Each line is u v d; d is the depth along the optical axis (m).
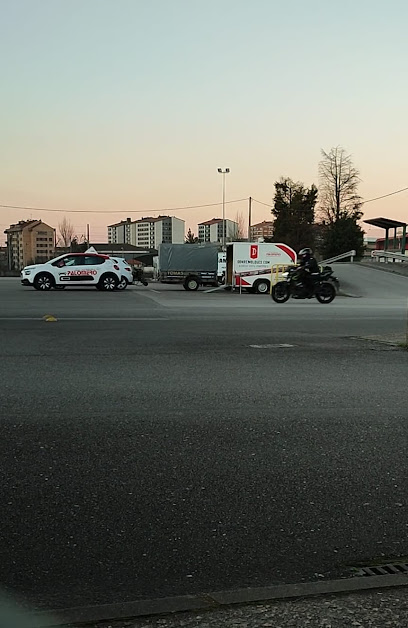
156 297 27.69
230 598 3.12
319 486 4.68
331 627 2.84
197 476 4.85
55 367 9.51
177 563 3.52
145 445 5.58
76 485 4.63
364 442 5.75
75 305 22.50
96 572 3.41
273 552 3.67
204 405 7.10
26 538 3.79
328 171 65.38
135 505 4.30
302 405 7.15
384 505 4.35
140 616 2.94
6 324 15.81
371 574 3.42
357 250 64.25
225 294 31.59
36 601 3.11
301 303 24.89
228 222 112.75
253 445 5.62
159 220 127.44
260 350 11.48
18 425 6.18
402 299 29.62
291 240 70.88
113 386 8.11
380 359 10.54
